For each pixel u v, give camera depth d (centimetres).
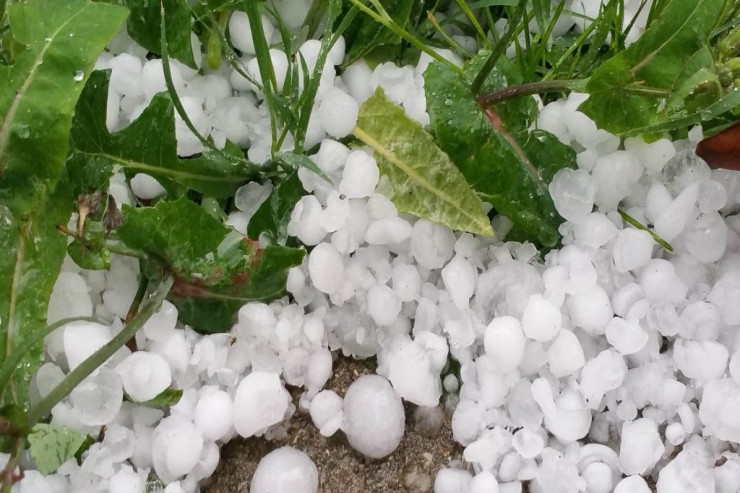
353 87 23
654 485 21
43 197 19
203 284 20
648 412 21
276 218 21
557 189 21
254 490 20
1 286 19
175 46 21
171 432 19
